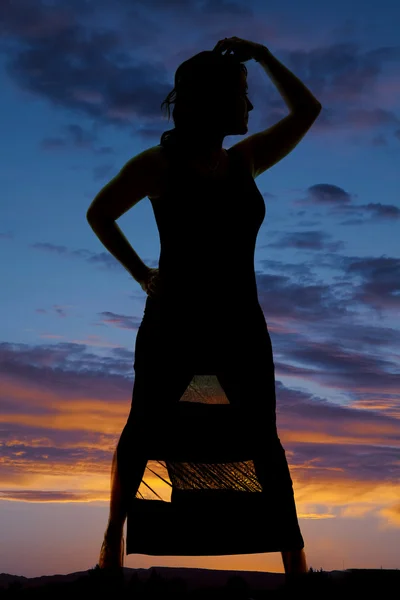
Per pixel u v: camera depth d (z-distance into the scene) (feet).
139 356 9.25
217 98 8.95
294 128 9.57
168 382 9.00
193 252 8.96
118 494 9.18
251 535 8.90
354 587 8.16
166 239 9.11
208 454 8.99
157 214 9.21
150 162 9.09
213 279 8.95
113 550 9.10
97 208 9.18
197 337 8.93
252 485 8.99
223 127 9.03
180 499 9.04
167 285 9.04
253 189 9.22
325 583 8.27
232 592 8.35
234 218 9.02
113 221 9.28
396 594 8.02
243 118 9.16
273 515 8.89
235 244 9.02
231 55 9.51
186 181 9.02
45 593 8.34
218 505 8.97
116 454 9.29
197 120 9.00
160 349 9.04
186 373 8.96
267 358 9.10
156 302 9.11
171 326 8.98
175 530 8.98
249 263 9.14
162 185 9.09
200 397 9.04
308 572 8.82
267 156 9.61
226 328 8.95
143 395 9.13
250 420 8.96
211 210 8.97
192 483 9.04
